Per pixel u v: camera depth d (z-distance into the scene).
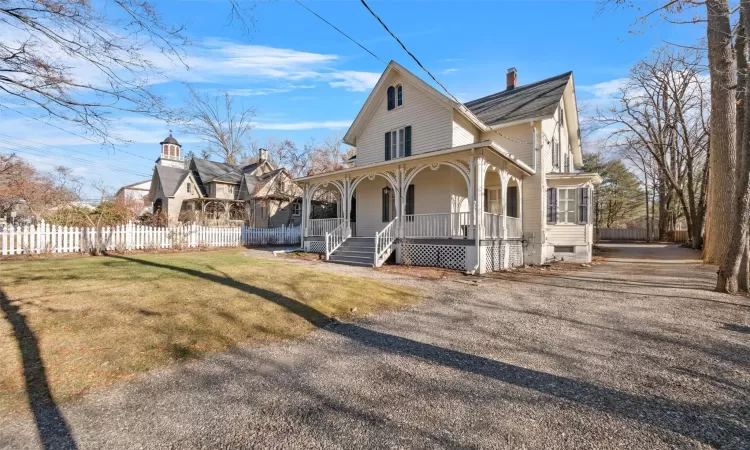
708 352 4.16
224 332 4.68
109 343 4.12
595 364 3.79
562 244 14.99
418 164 12.20
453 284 8.68
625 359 3.94
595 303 6.71
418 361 3.87
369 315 5.81
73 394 3.00
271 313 5.58
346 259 12.86
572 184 14.98
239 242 19.55
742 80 8.66
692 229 24.59
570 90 18.02
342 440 2.39
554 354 4.09
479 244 10.58
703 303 6.66
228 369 3.59
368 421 2.63
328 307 6.09
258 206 30.80
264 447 2.31
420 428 2.54
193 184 32.25
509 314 5.90
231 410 2.79
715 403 2.96
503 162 12.40
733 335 4.79
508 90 19.83
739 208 7.39
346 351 4.17
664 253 19.06
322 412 2.76
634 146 27.44
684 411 2.82
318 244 16.03
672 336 4.75
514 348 4.29
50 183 23.23
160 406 2.84
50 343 4.02
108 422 2.60
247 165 39.25
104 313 5.12
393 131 15.88
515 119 14.60
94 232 13.87
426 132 14.51
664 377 3.47
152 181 34.25
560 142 17.92
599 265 13.61
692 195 22.58
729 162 12.30
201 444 2.34
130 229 15.04
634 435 2.48
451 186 13.96
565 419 2.68
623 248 23.88
